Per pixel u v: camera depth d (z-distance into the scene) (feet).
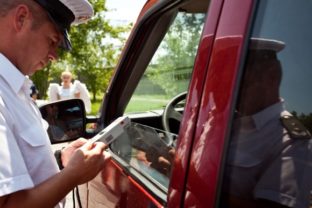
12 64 3.76
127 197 5.35
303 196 3.15
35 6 3.83
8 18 3.76
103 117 7.47
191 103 3.90
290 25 3.30
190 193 3.72
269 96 3.39
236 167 3.47
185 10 5.48
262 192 3.38
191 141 3.81
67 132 7.14
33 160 3.84
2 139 3.37
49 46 4.15
